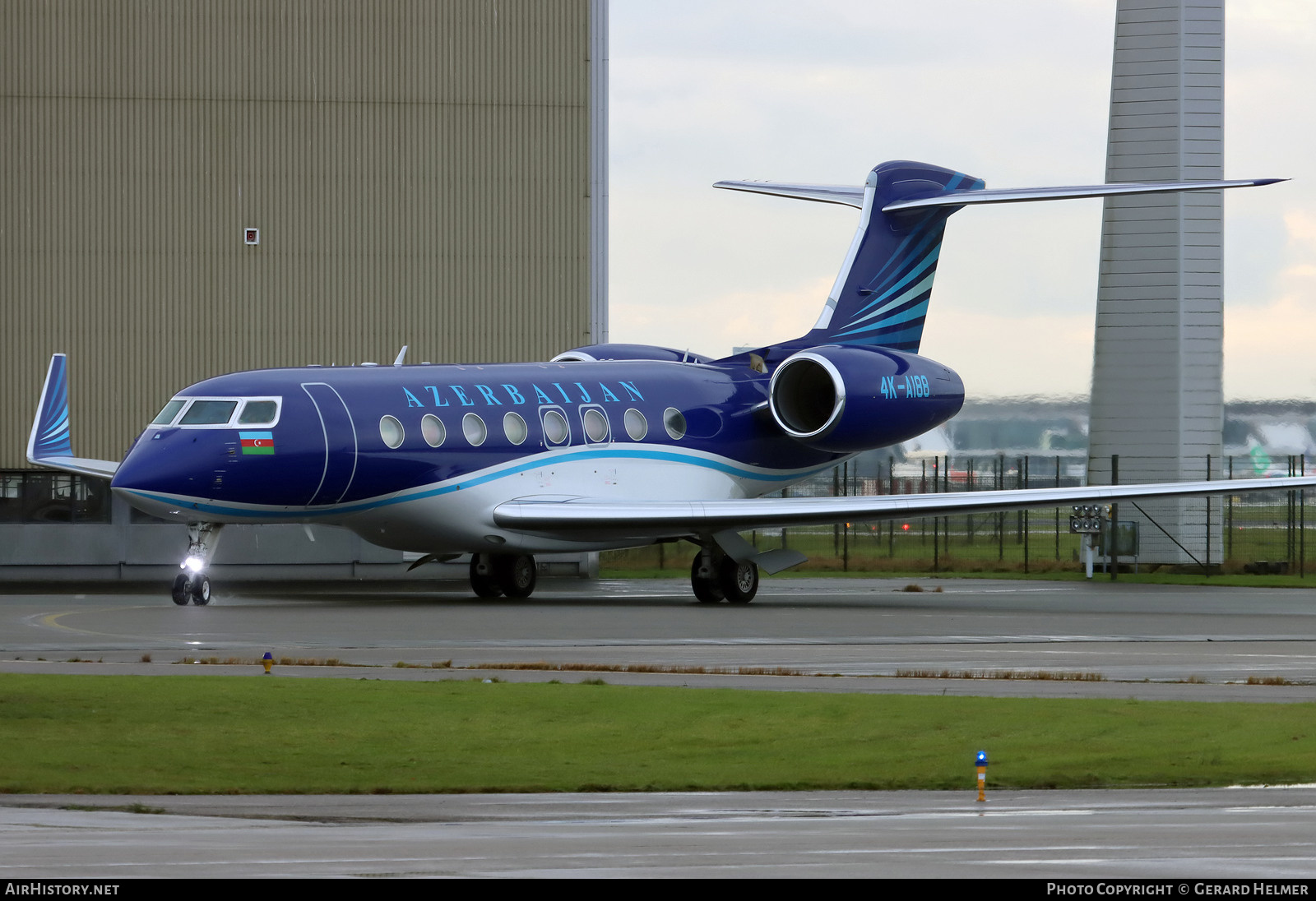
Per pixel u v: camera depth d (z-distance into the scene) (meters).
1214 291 170.75
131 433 162.62
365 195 165.88
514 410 128.12
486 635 94.44
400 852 37.84
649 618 108.88
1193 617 113.25
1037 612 116.75
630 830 41.66
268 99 164.75
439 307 167.00
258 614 109.25
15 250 161.38
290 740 56.91
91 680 69.38
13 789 48.75
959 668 78.81
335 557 164.88
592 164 169.00
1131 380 172.00
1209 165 170.38
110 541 161.00
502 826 42.50
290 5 165.00
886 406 135.50
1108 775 50.56
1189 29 169.75
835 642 92.19
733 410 142.50
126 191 162.88
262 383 117.06
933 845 38.91
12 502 160.25
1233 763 52.31
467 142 167.25
